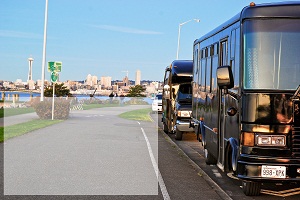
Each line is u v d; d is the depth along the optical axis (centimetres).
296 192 1048
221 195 990
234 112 986
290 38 932
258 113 920
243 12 959
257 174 912
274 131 914
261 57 934
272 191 1058
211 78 1296
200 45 1520
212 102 1263
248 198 992
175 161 1441
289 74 926
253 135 920
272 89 922
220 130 1154
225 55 1123
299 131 914
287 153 911
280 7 941
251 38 940
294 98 913
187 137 2316
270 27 938
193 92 1675
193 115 1662
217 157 1171
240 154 932
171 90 2189
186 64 2208
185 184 1087
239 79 952
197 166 1355
